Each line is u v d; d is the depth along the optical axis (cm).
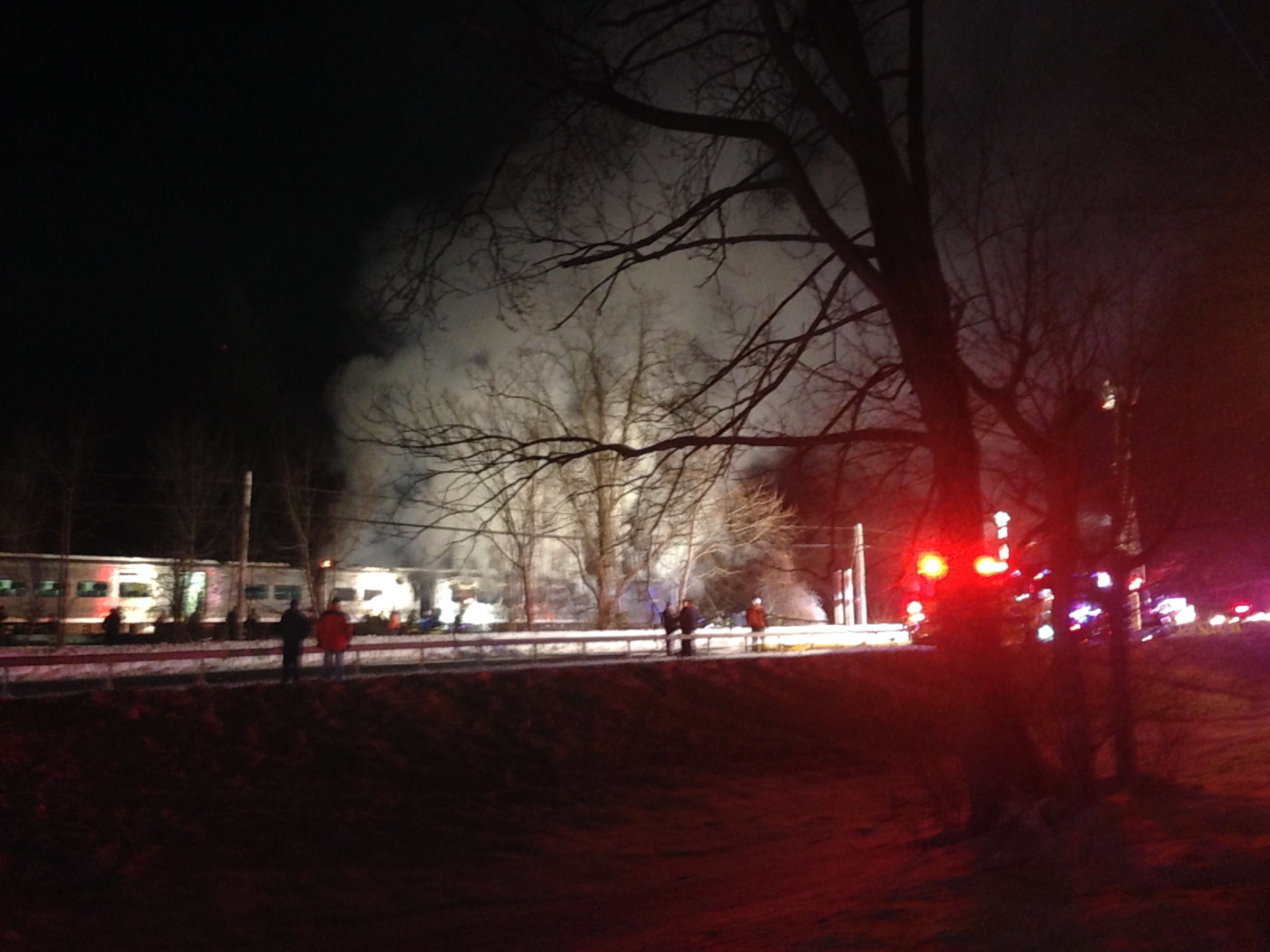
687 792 1578
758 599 3198
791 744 1839
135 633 3809
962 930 541
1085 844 660
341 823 1320
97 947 925
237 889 1091
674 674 2080
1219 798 792
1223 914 483
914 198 776
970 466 763
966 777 886
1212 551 1088
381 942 922
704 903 918
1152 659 1262
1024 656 807
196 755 1480
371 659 2825
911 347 769
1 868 1113
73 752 1426
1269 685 1560
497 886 1118
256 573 3994
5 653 2497
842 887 803
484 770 1576
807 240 804
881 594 848
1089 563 763
